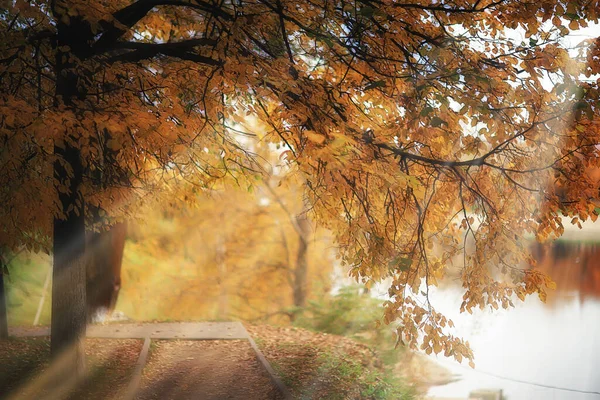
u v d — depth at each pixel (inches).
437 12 306.7
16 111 259.4
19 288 725.3
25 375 379.6
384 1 297.7
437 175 313.4
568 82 277.7
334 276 1003.9
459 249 325.1
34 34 327.0
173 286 1238.9
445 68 290.0
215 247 1259.8
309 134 245.6
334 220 372.8
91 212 494.6
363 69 319.0
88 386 361.7
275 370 418.3
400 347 551.2
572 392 499.5
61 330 353.7
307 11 320.8
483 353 638.5
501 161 312.5
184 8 400.8
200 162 416.2
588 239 1205.1
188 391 377.1
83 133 261.0
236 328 601.6
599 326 764.6
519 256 307.3
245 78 284.5
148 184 441.1
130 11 337.7
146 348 475.5
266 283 1305.4
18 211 287.1
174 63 334.0
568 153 280.1
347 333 623.5
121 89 317.7
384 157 298.5
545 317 837.2
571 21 275.0
